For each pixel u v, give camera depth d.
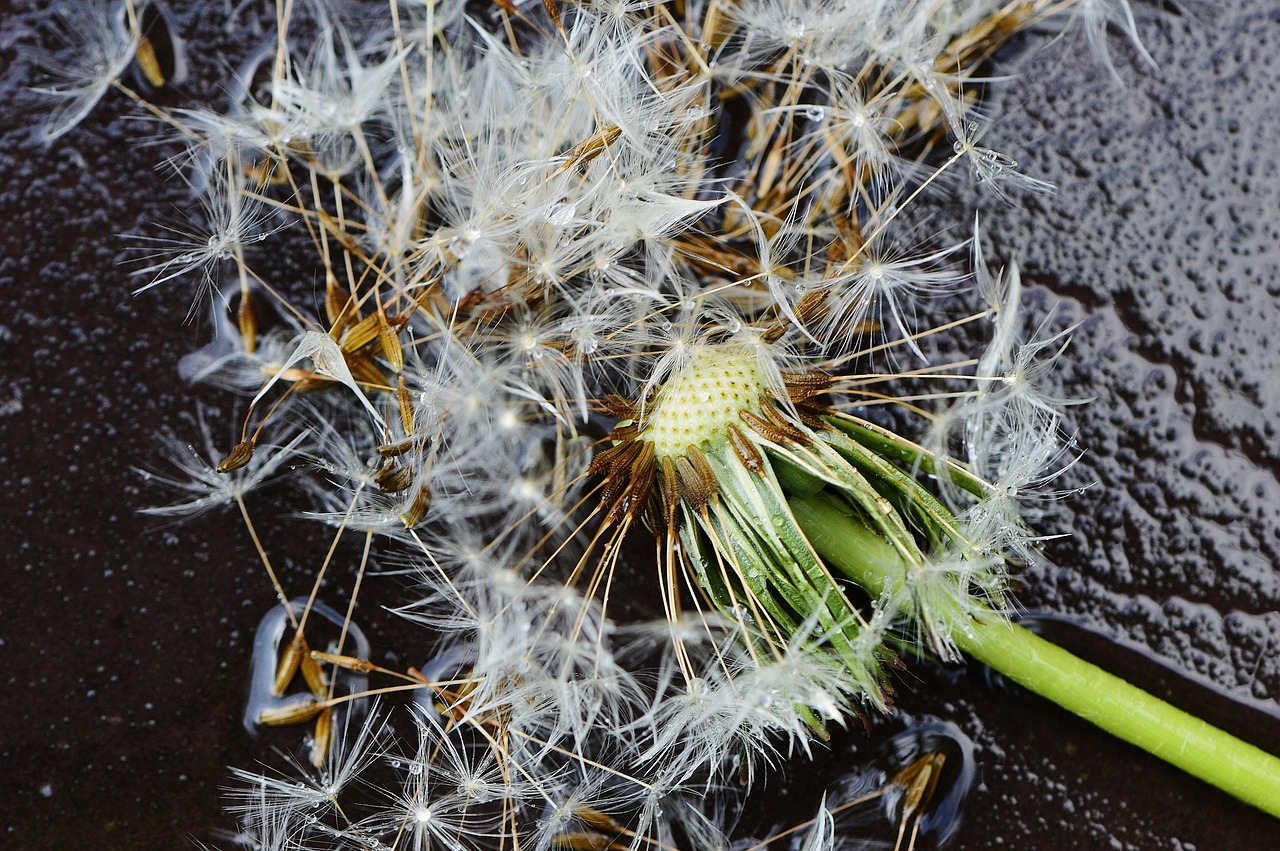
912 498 0.15
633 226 0.15
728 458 0.15
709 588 0.15
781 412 0.15
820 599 0.15
